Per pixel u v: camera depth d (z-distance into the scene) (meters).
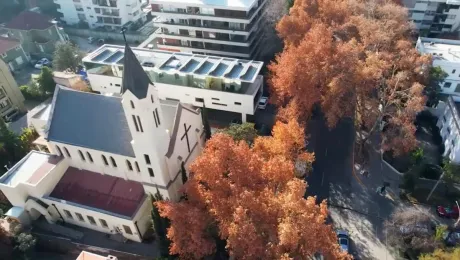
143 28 114.81
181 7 85.06
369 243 51.00
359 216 54.75
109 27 117.19
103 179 54.53
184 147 54.34
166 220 45.59
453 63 69.06
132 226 50.38
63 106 53.19
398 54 64.81
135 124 44.56
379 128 68.62
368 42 65.31
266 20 92.44
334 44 61.94
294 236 34.34
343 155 65.19
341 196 57.94
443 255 41.75
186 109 52.91
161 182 50.50
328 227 38.16
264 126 71.31
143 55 77.69
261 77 74.38
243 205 37.78
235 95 68.94
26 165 55.34
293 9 78.50
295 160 52.47
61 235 54.75
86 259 43.84
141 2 118.50
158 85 73.88
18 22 103.94
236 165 42.53
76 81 80.81
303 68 57.34
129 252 51.47
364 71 55.16
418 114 71.56
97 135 51.09
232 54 87.88
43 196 53.00
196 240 40.75
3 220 54.84
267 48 94.19
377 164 62.97
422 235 48.84
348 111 58.78
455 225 50.62
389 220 53.78
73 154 53.94
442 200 55.75
